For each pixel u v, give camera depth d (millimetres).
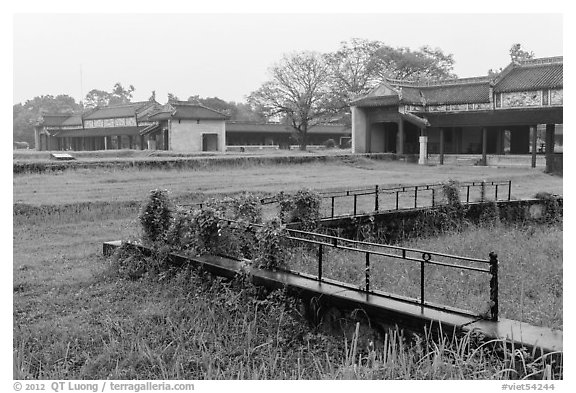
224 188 26078
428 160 50062
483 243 14484
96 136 70250
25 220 17188
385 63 64250
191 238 10844
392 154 49469
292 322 8211
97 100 127250
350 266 11453
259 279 8930
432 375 6160
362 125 55031
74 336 7840
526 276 10672
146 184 26453
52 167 28906
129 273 11016
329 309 7961
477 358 6340
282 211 14367
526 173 38156
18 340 7602
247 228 10562
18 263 11938
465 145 53250
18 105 116438
